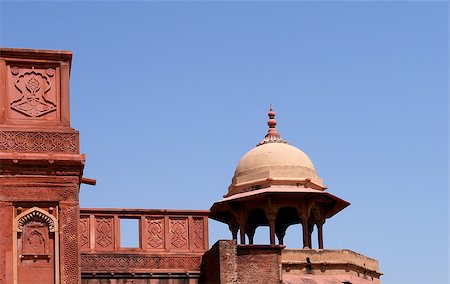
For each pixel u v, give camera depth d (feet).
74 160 52.75
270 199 78.79
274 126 86.48
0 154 51.93
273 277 61.36
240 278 60.80
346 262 78.48
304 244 78.54
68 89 54.03
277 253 61.82
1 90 53.06
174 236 64.39
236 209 81.10
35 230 51.93
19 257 51.29
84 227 62.80
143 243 63.57
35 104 53.42
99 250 62.75
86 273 61.87
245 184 81.92
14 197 51.90
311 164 83.82
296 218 85.25
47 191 52.42
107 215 63.41
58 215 52.24
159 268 63.46
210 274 62.39
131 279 62.80
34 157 52.26
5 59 53.36
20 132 52.75
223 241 60.95
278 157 82.17
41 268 51.47
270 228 78.43
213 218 85.05
